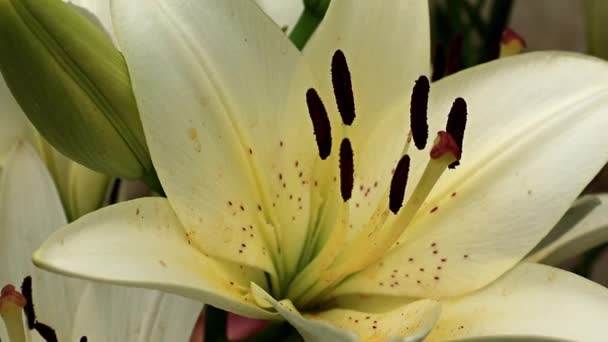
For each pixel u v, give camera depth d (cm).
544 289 32
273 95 33
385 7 33
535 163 33
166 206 31
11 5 30
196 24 32
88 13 34
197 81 32
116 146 32
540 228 32
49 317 35
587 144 32
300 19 36
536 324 31
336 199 34
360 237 33
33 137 36
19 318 32
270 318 32
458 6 44
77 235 29
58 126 31
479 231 33
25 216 35
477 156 33
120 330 34
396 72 34
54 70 31
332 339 29
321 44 33
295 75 33
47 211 35
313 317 33
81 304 34
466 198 33
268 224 33
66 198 37
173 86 31
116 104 32
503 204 33
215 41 32
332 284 33
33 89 31
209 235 32
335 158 34
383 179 34
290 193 33
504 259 32
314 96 32
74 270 29
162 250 30
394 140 34
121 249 30
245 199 33
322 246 34
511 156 33
